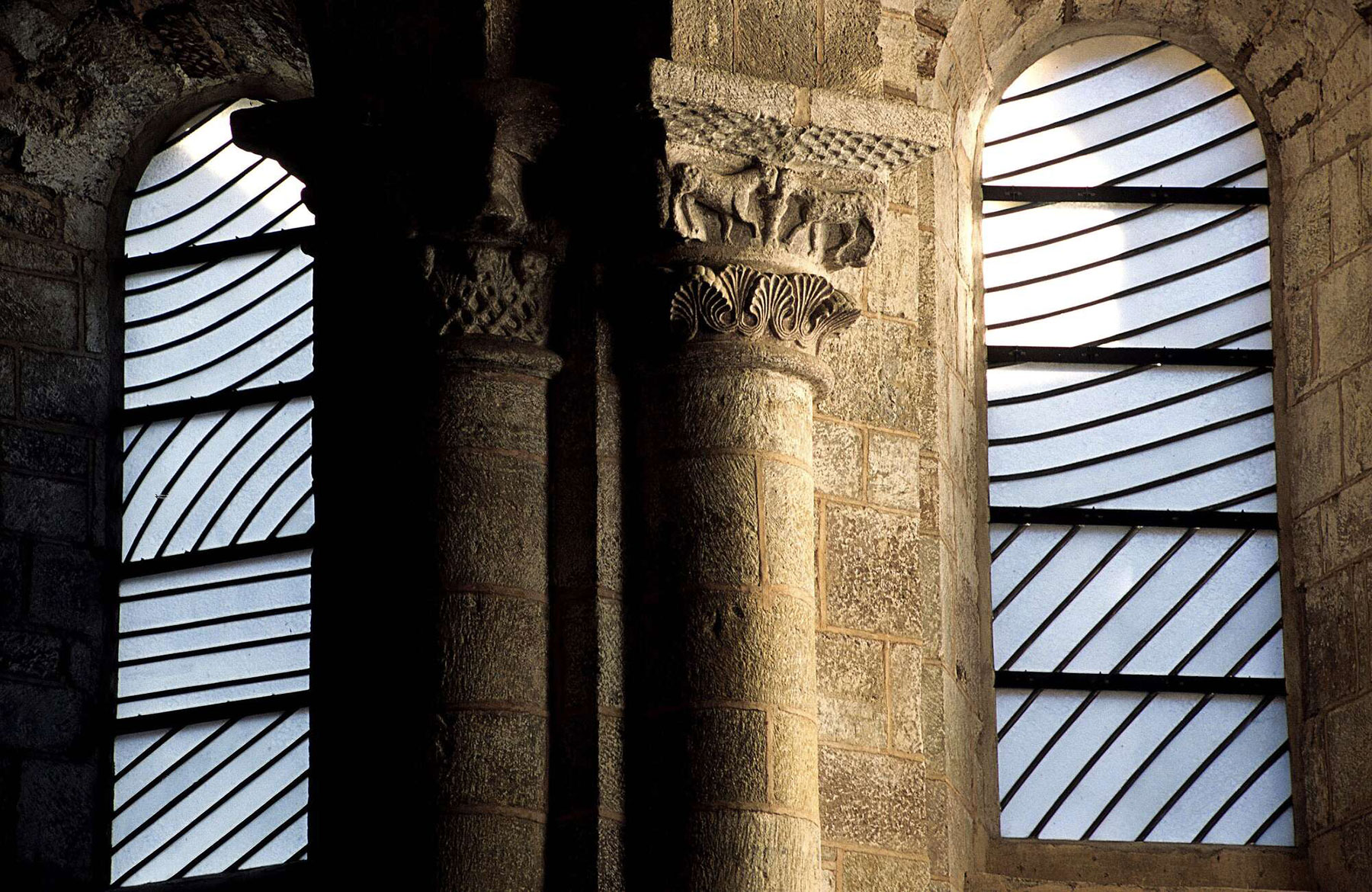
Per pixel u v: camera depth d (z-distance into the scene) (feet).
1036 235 55.52
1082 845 51.08
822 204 41.88
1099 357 54.60
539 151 41.96
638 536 41.39
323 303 43.04
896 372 46.01
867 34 43.19
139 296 55.21
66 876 50.83
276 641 51.75
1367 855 49.52
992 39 54.03
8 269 53.57
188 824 51.08
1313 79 54.39
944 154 52.54
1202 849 51.16
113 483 53.93
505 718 40.16
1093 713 52.21
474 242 41.78
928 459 48.06
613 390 41.88
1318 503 52.70
